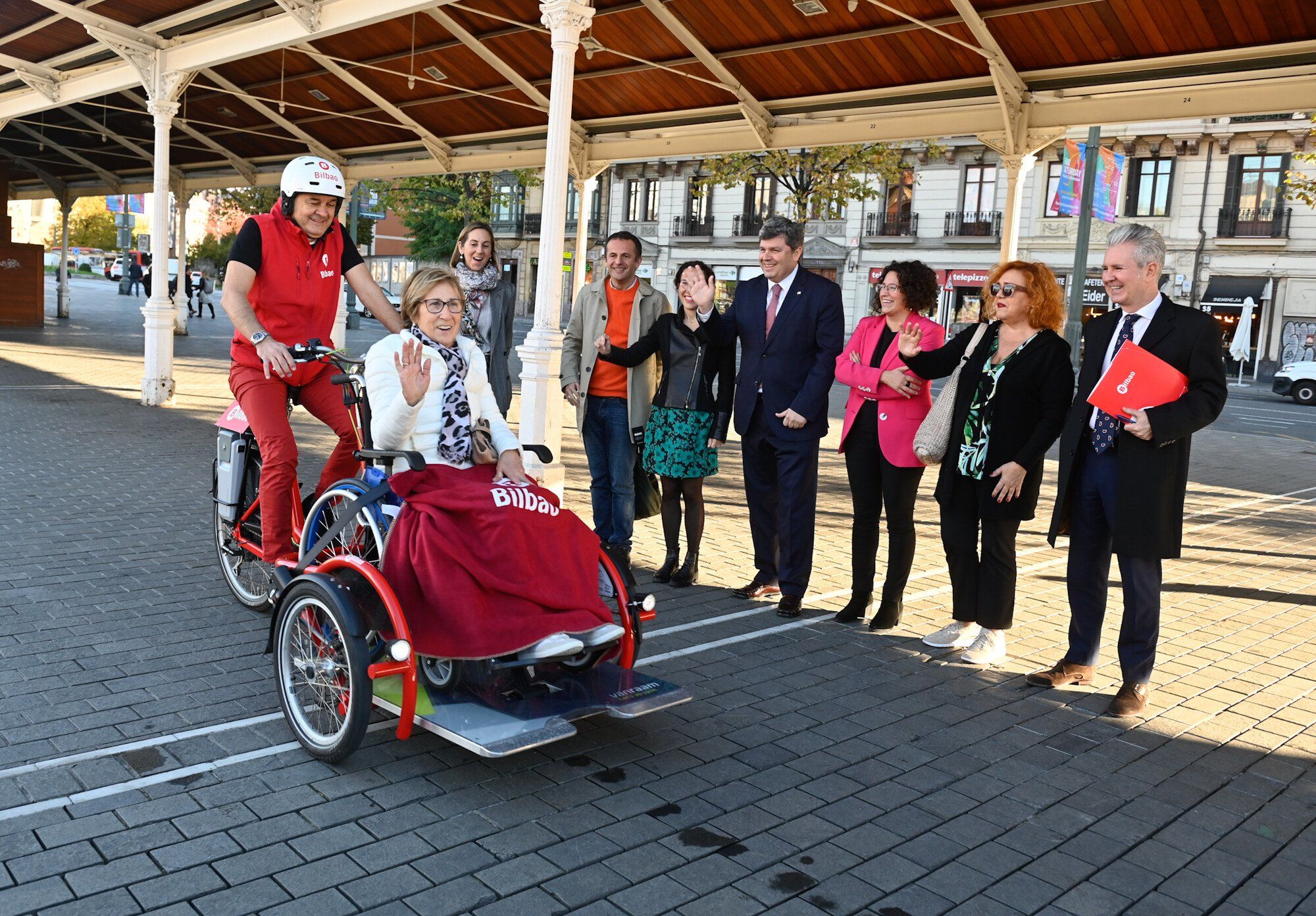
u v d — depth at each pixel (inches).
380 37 505.4
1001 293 195.3
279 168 801.6
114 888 112.3
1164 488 175.3
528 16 445.4
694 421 242.4
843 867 125.6
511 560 144.8
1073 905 120.2
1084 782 153.7
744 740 163.2
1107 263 178.7
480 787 141.9
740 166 1055.0
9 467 340.8
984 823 139.3
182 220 976.9
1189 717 182.1
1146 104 384.8
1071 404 192.5
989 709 181.9
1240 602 264.2
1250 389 1139.9
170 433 433.7
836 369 222.1
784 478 230.5
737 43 433.1
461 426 168.7
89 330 1008.2
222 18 449.7
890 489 218.7
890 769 154.9
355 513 159.5
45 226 3476.9
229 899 111.3
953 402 202.8
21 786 134.2
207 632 196.9
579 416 260.1
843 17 391.9
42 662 177.2
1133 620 180.9
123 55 488.7
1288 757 166.6
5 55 565.0
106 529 269.4
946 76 422.3
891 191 1460.4
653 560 279.6
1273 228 1224.8
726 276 1640.0
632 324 251.8
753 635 218.2
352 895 113.3
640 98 513.3
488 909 112.2
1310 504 427.8
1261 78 354.6
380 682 151.4
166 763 143.3
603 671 158.9
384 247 2819.9
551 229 315.0
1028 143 414.3
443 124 614.5
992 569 201.8
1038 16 356.8
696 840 130.3
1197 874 128.8
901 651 212.5
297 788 138.4
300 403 206.8
